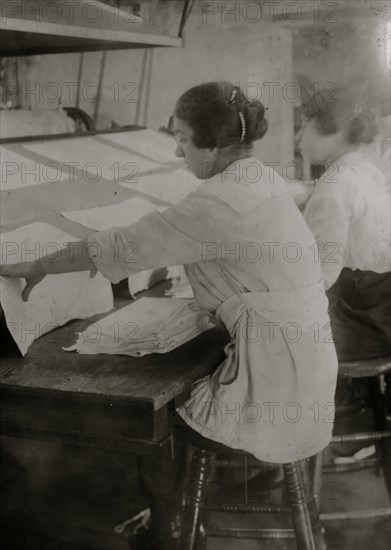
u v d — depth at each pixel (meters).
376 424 2.83
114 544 2.51
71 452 3.05
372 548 2.53
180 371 1.95
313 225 2.53
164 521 2.22
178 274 3.03
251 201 1.92
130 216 2.85
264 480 2.43
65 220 2.54
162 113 4.50
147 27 3.41
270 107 4.21
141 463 2.16
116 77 4.47
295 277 1.95
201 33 4.32
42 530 2.59
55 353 2.12
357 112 2.60
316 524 2.23
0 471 2.92
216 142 1.97
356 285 2.49
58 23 2.68
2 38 3.29
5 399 1.95
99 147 3.32
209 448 2.05
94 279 2.47
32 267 2.04
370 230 2.54
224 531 2.31
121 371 1.96
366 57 3.96
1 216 2.37
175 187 3.27
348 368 2.34
